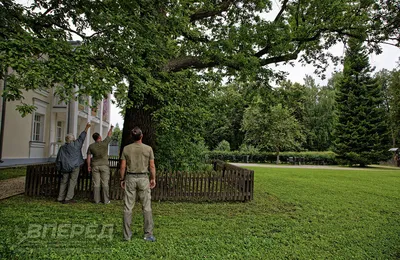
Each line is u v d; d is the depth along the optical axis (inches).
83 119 834.8
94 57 206.5
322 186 446.0
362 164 1178.6
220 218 223.9
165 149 340.5
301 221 224.7
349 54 444.8
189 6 324.2
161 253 144.1
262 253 151.1
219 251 150.7
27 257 132.0
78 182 283.9
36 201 258.5
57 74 158.7
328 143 1576.0
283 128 1168.2
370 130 1192.2
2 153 510.6
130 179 164.7
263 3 375.2
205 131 399.9
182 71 323.9
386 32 389.1
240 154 1259.2
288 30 368.8
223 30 385.7
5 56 144.0
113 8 222.8
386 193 392.2
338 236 187.9
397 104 1214.3
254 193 357.7
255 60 346.6
